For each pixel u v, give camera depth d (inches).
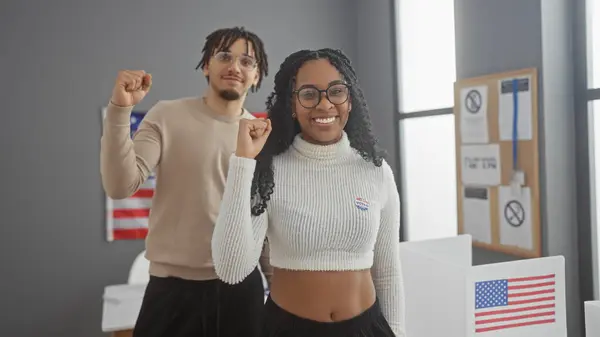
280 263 46.4
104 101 118.3
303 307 45.0
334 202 45.4
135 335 63.5
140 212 121.4
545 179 81.7
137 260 109.0
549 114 81.4
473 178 95.1
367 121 49.6
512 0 86.5
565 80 82.6
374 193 47.4
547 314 57.1
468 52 97.5
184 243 62.0
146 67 120.6
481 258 95.0
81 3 116.5
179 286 62.3
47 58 114.7
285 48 130.5
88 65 117.3
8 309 114.2
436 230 118.0
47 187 115.6
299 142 46.8
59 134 116.0
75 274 118.1
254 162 43.6
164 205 63.4
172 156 63.2
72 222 117.5
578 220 83.4
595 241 82.2
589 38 81.3
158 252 63.2
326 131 45.4
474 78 94.3
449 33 109.8
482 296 54.7
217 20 125.2
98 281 119.5
